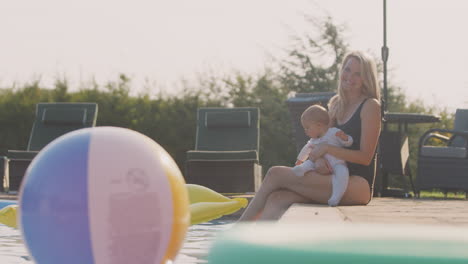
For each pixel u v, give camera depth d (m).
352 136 3.89
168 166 1.98
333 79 12.52
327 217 2.65
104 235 1.81
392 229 1.54
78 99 11.82
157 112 11.84
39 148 8.62
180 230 1.98
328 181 3.70
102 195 1.82
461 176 7.54
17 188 8.00
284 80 12.62
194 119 11.68
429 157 7.66
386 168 7.44
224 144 8.53
